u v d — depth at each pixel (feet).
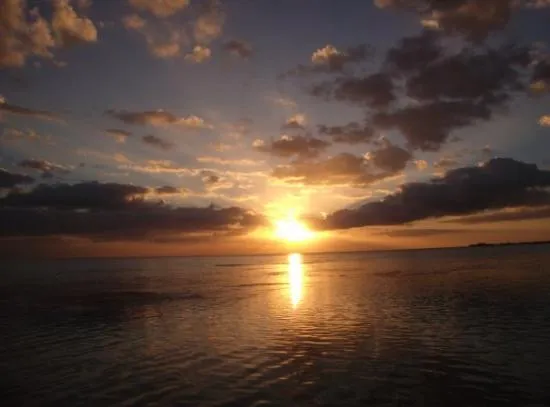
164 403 48.98
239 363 65.16
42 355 74.49
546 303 115.24
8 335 93.86
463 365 60.85
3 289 217.56
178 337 86.58
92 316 119.14
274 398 49.75
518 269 255.70
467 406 46.24
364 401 48.24
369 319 100.78
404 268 328.29
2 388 56.49
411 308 115.85
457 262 389.19
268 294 167.43
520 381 53.62
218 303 142.20
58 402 50.75
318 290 177.99
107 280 281.54
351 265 459.32
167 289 203.00
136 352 74.38
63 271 446.19
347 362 64.18
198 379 57.62
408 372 58.49
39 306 144.05
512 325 87.51
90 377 60.13
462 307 113.91
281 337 83.51
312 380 56.08
